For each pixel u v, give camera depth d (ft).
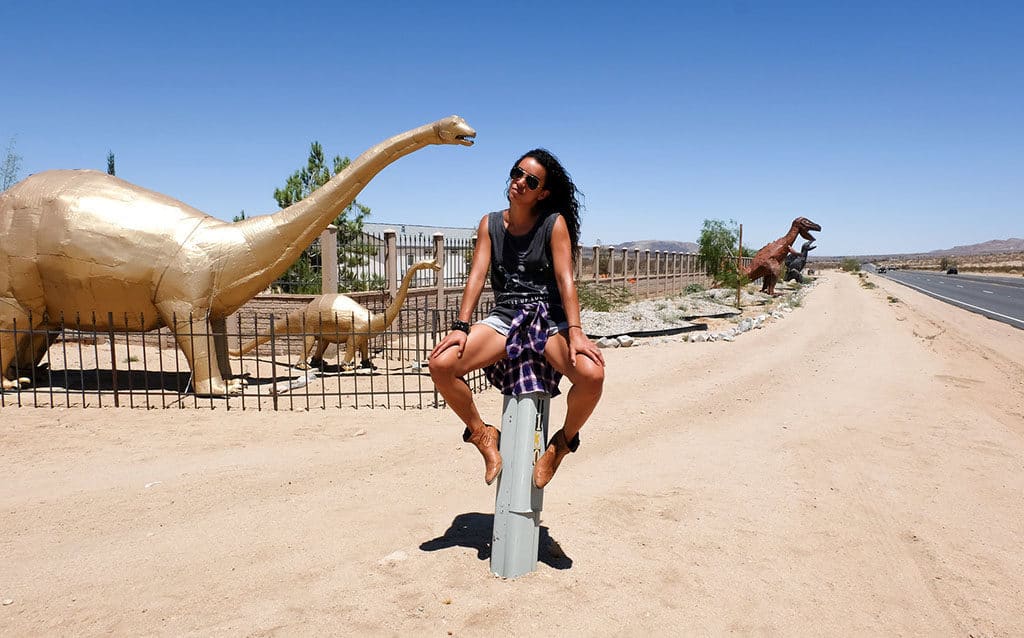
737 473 18.57
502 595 10.71
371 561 12.11
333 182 29.37
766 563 12.71
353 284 47.32
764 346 45.24
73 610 10.38
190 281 27.20
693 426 24.07
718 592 11.37
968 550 13.67
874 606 11.25
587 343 10.36
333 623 9.86
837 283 161.27
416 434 22.25
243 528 13.96
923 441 22.17
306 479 17.49
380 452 20.12
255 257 28.68
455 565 11.84
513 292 11.10
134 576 11.61
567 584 11.21
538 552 12.56
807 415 25.88
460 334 10.54
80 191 27.27
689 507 15.69
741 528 14.46
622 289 81.30
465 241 57.67
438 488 16.85
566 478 18.04
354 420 24.14
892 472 18.81
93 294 27.02
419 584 11.10
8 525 14.15
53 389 28.91
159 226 27.25
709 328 55.21
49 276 26.84
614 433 22.99
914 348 45.78
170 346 40.88
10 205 27.27
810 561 12.91
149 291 27.12
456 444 21.04
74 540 13.34
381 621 9.91
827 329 56.70
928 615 11.02
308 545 12.95
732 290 107.45
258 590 10.96
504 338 11.00
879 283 168.55
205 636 9.52
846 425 24.27
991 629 10.64
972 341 50.88
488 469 11.14
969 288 142.10
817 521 15.06
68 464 18.61
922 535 14.38
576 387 10.40
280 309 41.70
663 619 10.30
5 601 10.70
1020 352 45.83
